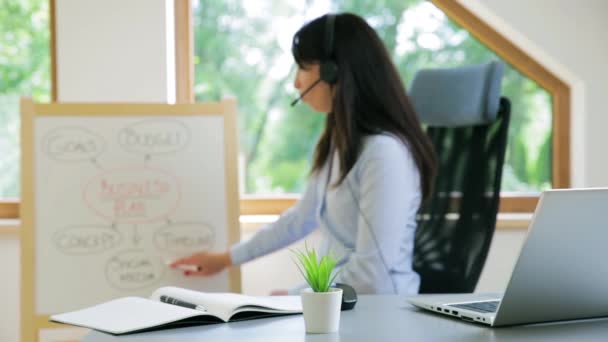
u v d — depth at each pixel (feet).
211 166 7.19
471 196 6.30
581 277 3.26
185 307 3.65
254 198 8.73
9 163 8.72
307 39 6.02
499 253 8.25
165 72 8.09
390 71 5.94
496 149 6.21
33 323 6.83
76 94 8.09
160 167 7.13
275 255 8.20
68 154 7.09
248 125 8.91
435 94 6.72
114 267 6.95
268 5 8.86
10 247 8.04
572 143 8.68
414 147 5.78
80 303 6.88
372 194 5.50
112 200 7.04
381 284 5.38
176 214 7.08
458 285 6.13
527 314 3.30
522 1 8.29
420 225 6.68
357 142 5.74
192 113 7.27
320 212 6.10
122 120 7.19
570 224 3.06
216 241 7.08
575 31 8.32
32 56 8.73
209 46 8.81
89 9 8.05
